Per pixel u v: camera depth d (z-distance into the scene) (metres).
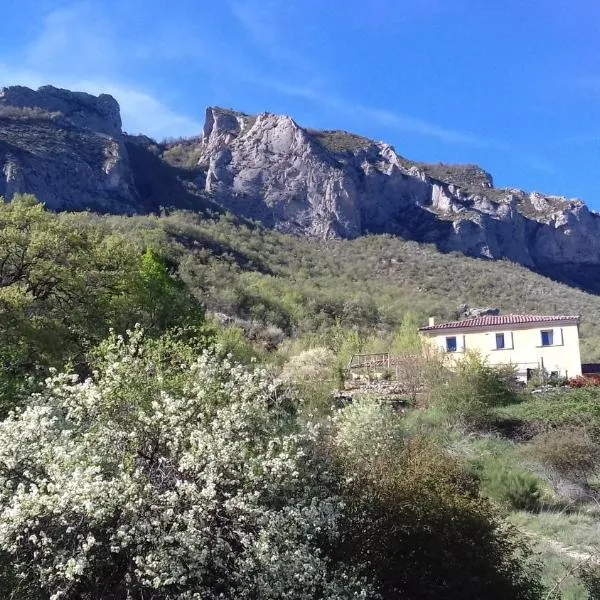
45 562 5.72
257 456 7.10
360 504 7.48
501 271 104.56
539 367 33.72
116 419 7.32
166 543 5.88
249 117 160.12
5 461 6.32
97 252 22.64
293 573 6.12
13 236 18.77
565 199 153.25
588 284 140.38
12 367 15.13
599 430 19.36
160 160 140.88
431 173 155.38
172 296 26.08
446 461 9.17
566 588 9.02
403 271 100.94
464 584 7.45
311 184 135.88
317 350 28.94
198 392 7.49
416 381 24.97
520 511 14.48
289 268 89.06
